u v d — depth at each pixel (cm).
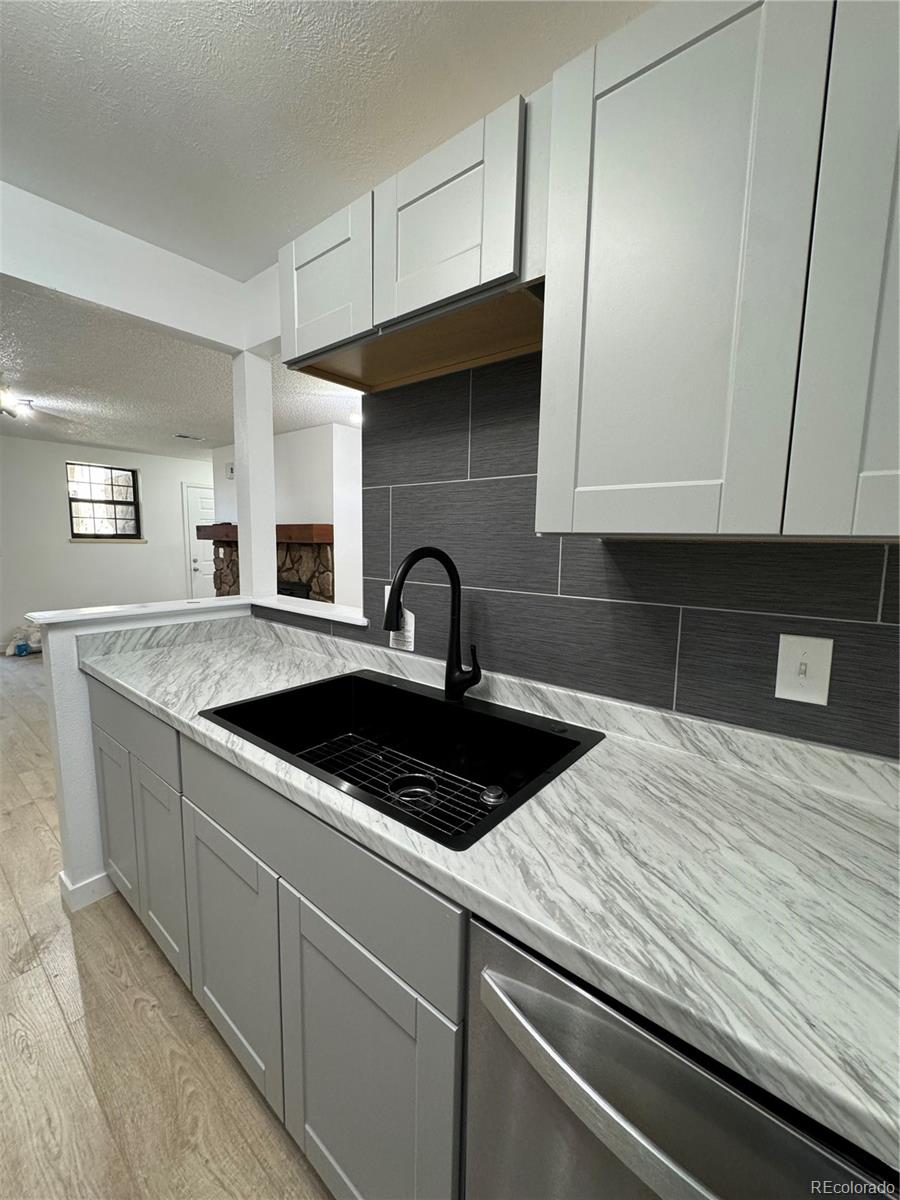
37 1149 109
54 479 580
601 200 73
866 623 83
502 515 128
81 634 170
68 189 151
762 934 53
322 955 87
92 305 169
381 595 160
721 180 63
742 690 96
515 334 109
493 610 132
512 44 103
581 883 61
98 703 165
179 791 125
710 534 69
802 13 56
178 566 684
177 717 117
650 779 90
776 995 46
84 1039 133
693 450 68
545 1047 53
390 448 152
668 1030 47
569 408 78
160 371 307
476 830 72
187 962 133
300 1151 109
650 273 70
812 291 58
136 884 158
